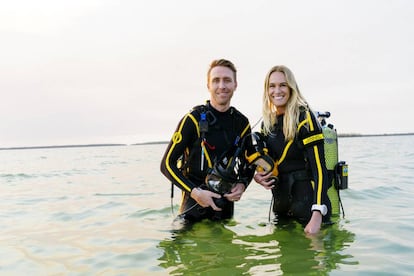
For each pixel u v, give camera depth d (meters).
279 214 4.16
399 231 3.54
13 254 3.25
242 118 4.14
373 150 21.27
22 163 20.69
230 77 3.93
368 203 5.08
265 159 3.85
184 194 4.15
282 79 3.81
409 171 9.12
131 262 2.92
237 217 4.37
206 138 3.94
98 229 4.08
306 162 3.78
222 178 3.70
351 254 2.90
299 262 2.75
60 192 7.23
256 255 2.94
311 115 3.71
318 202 3.53
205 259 2.89
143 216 4.70
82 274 2.73
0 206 5.71
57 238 3.75
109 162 19.19
